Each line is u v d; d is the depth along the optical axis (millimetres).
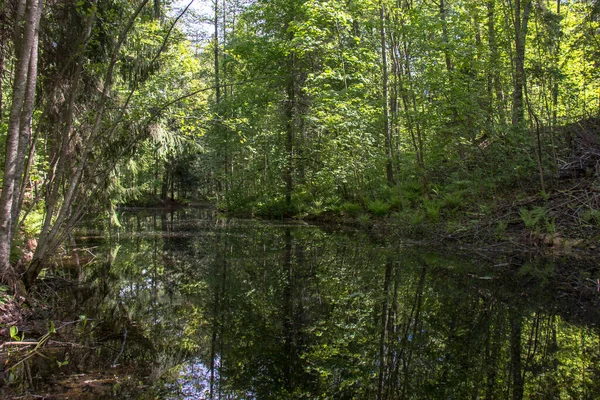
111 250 8680
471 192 8945
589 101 9750
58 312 4402
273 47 14531
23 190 5047
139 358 3248
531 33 9711
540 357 3189
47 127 5898
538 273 5652
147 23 7473
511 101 10062
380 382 2865
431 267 6398
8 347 3379
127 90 8164
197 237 10875
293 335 3766
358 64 13219
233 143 16969
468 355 3271
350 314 4328
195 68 9523
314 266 6801
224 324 4070
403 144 14742
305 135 15844
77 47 5367
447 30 10648
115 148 7438
